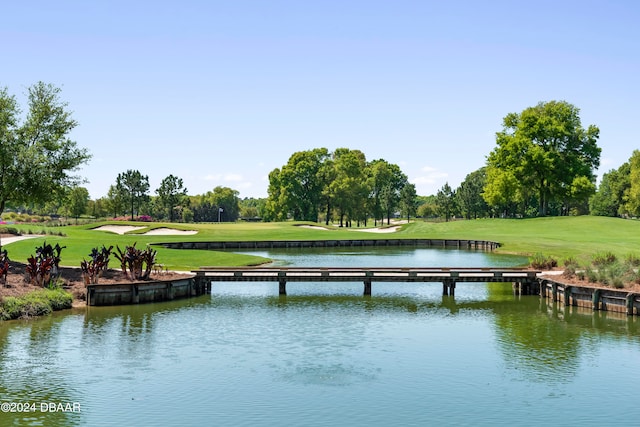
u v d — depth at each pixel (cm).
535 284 4144
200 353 2484
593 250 6238
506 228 10019
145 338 2730
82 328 2909
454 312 3450
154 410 1866
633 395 2033
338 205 14638
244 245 8256
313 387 2078
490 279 4091
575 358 2461
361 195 14675
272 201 14675
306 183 14662
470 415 1848
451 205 15938
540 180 10925
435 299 3944
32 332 2814
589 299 3559
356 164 14450
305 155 14638
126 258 3847
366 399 1973
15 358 2391
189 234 9425
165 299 3791
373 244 8831
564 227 9469
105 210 15338
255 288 4438
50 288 3516
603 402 1969
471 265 5688
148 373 2217
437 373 2248
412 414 1848
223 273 4184
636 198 11775
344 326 3033
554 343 2703
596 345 2666
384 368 2302
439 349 2586
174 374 2208
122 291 3578
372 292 4266
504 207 14812
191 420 1789
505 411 1884
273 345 2623
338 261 6159
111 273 3991
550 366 2350
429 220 18525
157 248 6050
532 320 3216
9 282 3456
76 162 4225
